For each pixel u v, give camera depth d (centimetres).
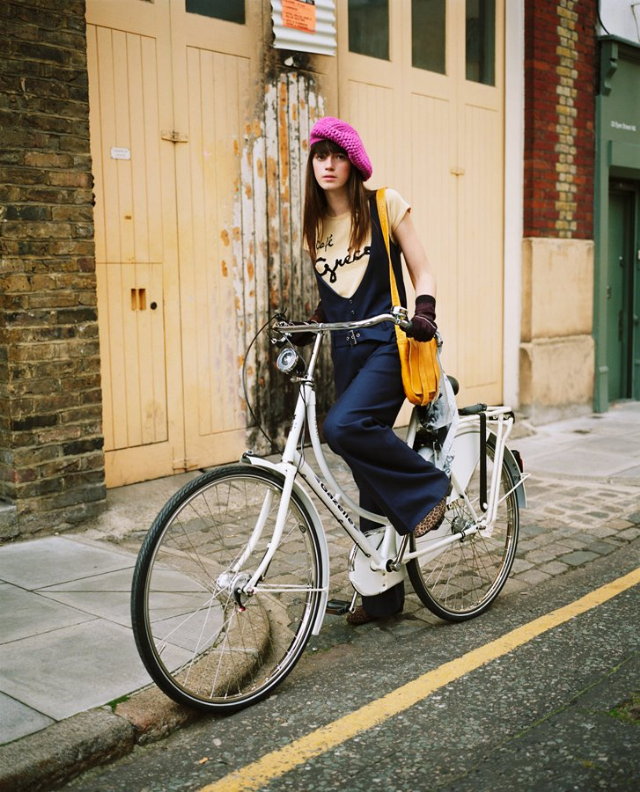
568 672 315
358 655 333
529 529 500
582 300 855
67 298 454
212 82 549
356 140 315
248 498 296
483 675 314
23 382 441
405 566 346
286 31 580
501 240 791
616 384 967
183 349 545
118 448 515
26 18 429
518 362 805
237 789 245
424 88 700
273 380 596
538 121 781
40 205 440
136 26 509
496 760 257
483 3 753
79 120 452
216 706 283
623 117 880
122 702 276
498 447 376
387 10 668
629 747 263
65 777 248
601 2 840
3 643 320
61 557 420
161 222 529
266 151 583
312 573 312
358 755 262
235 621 321
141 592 264
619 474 631
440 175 722
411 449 326
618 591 400
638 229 954
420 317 305
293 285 605
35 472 449
